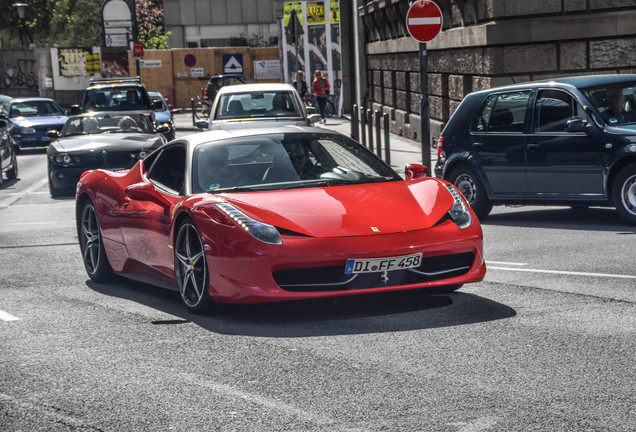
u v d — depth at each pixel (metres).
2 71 67.00
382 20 33.97
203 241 7.66
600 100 12.95
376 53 35.81
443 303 8.04
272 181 8.27
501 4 20.39
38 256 12.23
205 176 8.39
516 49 20.50
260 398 5.55
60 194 21.41
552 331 6.91
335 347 6.69
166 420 5.22
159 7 77.69
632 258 9.98
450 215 7.75
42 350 6.98
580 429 4.80
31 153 36.28
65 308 8.62
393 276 7.43
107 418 5.31
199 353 6.70
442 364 6.12
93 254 10.15
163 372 6.22
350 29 25.59
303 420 5.11
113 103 30.03
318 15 43.62
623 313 7.43
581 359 6.12
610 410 5.08
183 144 8.98
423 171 8.75
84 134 21.75
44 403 5.66
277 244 7.25
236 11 67.38
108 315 8.20
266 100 21.81
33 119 36.78
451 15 23.75
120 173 10.02
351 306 8.06
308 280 7.35
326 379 5.89
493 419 5.00
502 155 13.73
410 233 7.42
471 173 14.20
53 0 71.88
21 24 64.75
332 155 8.71
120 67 62.12
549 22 20.20
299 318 7.70
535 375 5.80
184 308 8.38
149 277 9.15
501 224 13.53
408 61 30.16
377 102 37.12
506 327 7.08
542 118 13.35
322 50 43.72
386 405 5.31
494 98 14.04
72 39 71.50
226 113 21.61
